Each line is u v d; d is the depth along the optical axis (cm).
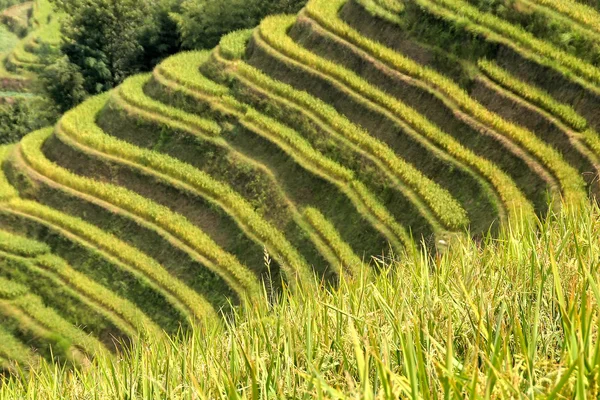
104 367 633
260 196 3638
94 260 3753
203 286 3447
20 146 4581
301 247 3288
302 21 4303
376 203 3188
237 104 4094
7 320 3606
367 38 3947
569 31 3142
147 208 3862
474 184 2870
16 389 764
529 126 2938
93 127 4516
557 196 2542
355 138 3472
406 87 3528
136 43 6300
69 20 6550
